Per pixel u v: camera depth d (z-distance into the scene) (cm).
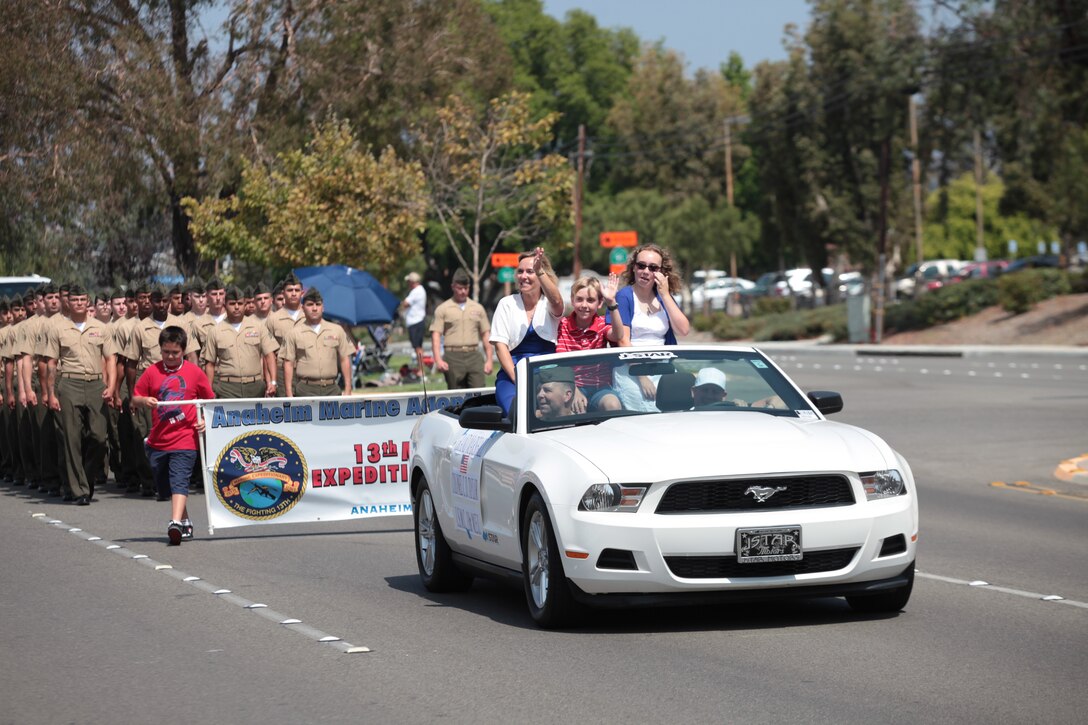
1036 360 6047
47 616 1383
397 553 1803
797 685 1009
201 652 1191
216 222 5338
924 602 1352
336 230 5178
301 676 1087
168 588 1536
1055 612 1296
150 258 6050
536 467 1229
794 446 1197
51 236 5678
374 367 4853
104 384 2414
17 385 2756
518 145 7119
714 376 1362
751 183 14362
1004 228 14400
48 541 1950
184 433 1903
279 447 1950
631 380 1358
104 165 5491
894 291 10688
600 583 1170
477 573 1420
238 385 2419
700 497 1167
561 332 1594
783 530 1155
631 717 932
